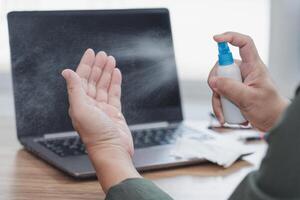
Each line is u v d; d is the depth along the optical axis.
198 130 1.46
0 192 1.15
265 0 1.90
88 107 1.08
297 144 0.79
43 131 1.38
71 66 1.39
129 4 1.91
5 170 1.25
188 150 1.32
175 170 1.26
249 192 0.83
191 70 1.97
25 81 1.37
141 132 1.42
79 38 1.39
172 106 1.47
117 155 1.06
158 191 1.00
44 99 1.38
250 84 1.20
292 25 1.93
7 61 1.97
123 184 1.01
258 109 1.19
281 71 1.95
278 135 0.81
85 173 1.20
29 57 1.37
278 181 0.80
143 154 1.29
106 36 1.41
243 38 1.22
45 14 1.38
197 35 1.93
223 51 1.21
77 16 1.40
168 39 1.46
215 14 1.91
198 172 1.26
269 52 1.94
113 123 1.10
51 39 1.38
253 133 1.48
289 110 0.81
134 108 1.44
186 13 1.92
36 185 1.18
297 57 1.94
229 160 1.29
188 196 1.15
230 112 1.22
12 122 1.58
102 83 1.19
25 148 1.37
